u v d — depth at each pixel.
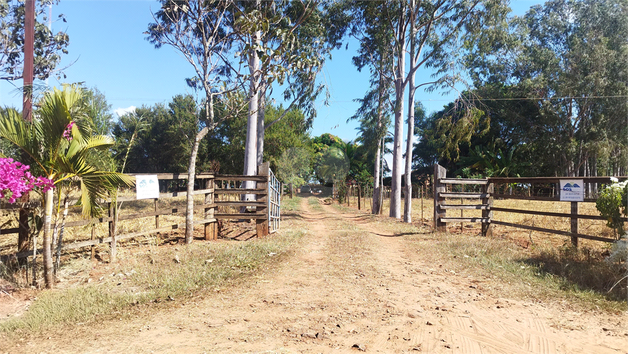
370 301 4.64
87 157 6.22
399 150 17.80
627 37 29.62
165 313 4.25
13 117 5.10
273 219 10.80
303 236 9.90
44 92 5.30
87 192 5.63
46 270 5.30
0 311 4.43
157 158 37.16
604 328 3.77
